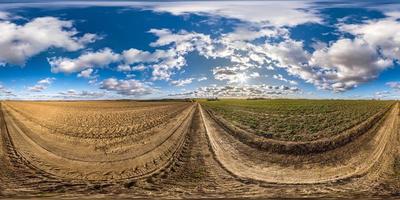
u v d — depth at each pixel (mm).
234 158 20000
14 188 15414
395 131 24297
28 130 28297
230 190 15203
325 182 16297
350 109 36000
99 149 22422
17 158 20391
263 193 14773
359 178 16750
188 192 14906
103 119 33844
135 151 21719
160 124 30312
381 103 40812
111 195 14547
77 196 14414
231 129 27047
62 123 31531
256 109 38719
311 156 20297
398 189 15289
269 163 19188
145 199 14031
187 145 22688
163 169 18250
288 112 35562
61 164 19391
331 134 24500
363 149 21031
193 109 40938
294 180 16594
